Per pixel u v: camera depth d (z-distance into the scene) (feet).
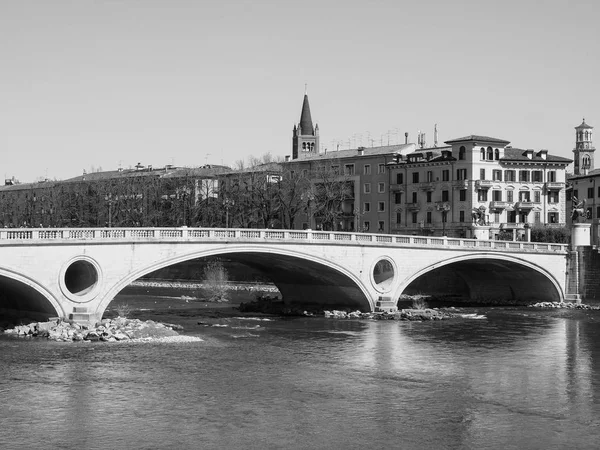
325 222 473.26
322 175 484.33
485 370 197.77
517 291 375.25
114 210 488.85
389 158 495.82
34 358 198.08
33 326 229.25
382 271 324.39
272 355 212.23
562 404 166.40
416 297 386.52
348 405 163.32
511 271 364.79
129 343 223.10
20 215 579.48
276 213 456.86
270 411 157.79
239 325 270.46
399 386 179.73
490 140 460.96
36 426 146.41
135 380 179.22
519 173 469.98
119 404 160.45
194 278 478.59
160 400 163.84
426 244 316.40
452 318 301.84
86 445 137.08
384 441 141.59
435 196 472.44
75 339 222.89
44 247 225.15
